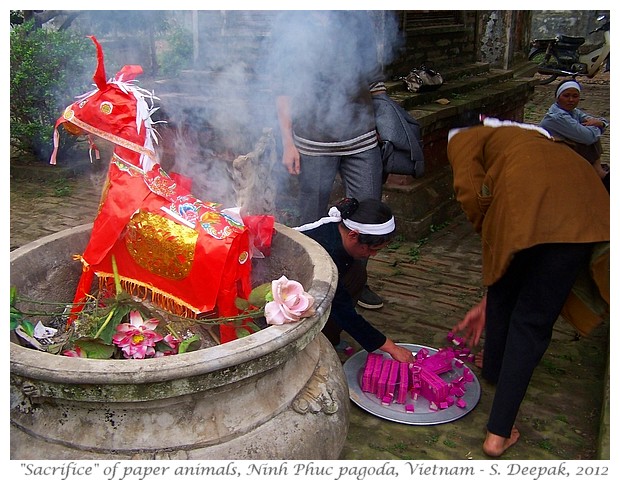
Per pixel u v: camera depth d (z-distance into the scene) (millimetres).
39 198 5117
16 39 5129
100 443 1829
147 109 2285
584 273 2309
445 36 5348
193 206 2244
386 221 2525
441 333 3141
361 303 3373
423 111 4258
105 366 1715
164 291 2260
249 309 2174
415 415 2473
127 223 2217
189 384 1741
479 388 2631
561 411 2562
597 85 10312
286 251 2527
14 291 2162
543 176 2135
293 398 2047
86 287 2332
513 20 6410
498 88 5312
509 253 2127
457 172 2414
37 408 1899
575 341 3035
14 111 5395
